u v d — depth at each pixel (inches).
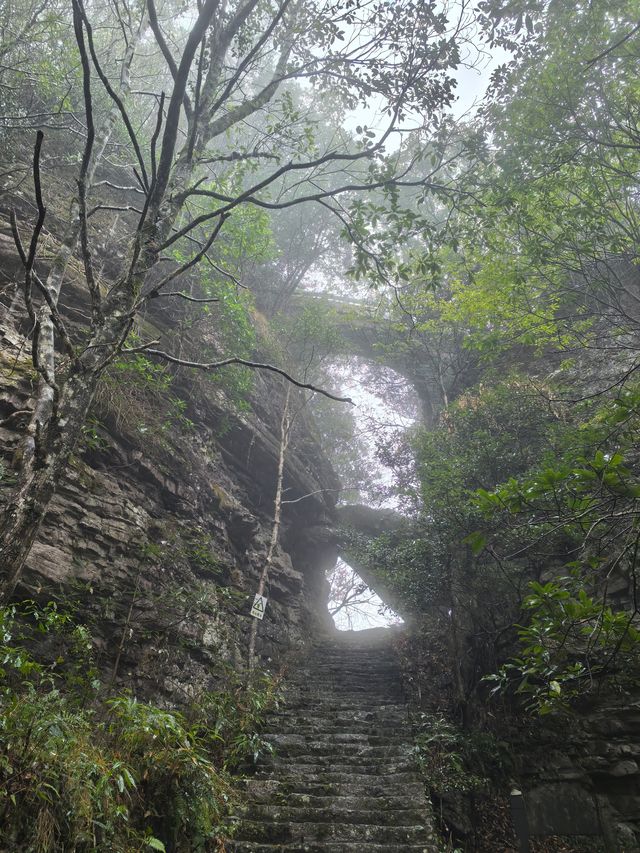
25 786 133.6
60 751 147.6
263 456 508.1
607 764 305.3
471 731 332.5
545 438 407.2
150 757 179.2
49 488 155.4
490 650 354.3
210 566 381.1
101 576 282.8
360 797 253.4
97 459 315.9
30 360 282.7
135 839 160.6
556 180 339.3
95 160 233.0
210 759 265.1
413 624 494.0
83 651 240.7
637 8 320.8
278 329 644.1
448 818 295.9
